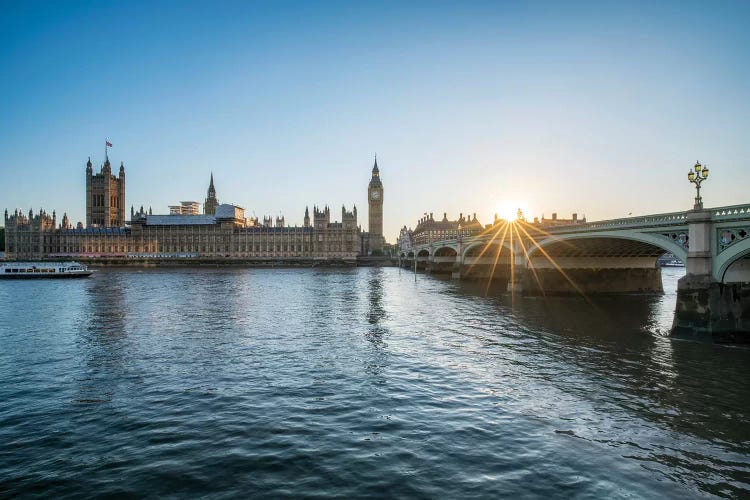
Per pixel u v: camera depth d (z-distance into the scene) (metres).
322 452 20.78
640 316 60.03
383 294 92.00
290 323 54.72
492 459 20.22
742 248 40.19
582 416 25.12
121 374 32.81
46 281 132.50
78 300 80.56
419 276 160.12
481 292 95.81
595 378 31.95
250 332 48.69
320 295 90.12
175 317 59.66
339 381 31.05
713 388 29.84
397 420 24.39
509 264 132.12
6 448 21.25
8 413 25.48
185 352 39.41
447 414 25.28
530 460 20.16
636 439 22.36
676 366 34.97
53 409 26.08
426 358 37.28
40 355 38.44
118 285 116.81
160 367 34.62
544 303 74.81
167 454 20.59
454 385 30.28
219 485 18.08
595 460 20.23
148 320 57.06
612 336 46.41
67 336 46.56
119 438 22.27
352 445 21.47
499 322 55.41
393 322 55.50
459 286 113.06
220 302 77.44
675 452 21.08
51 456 20.48
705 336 43.25
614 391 29.22
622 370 33.91
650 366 34.97
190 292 96.75
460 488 17.92
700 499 17.42
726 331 42.97
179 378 31.81
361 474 18.89
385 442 21.78
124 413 25.45
